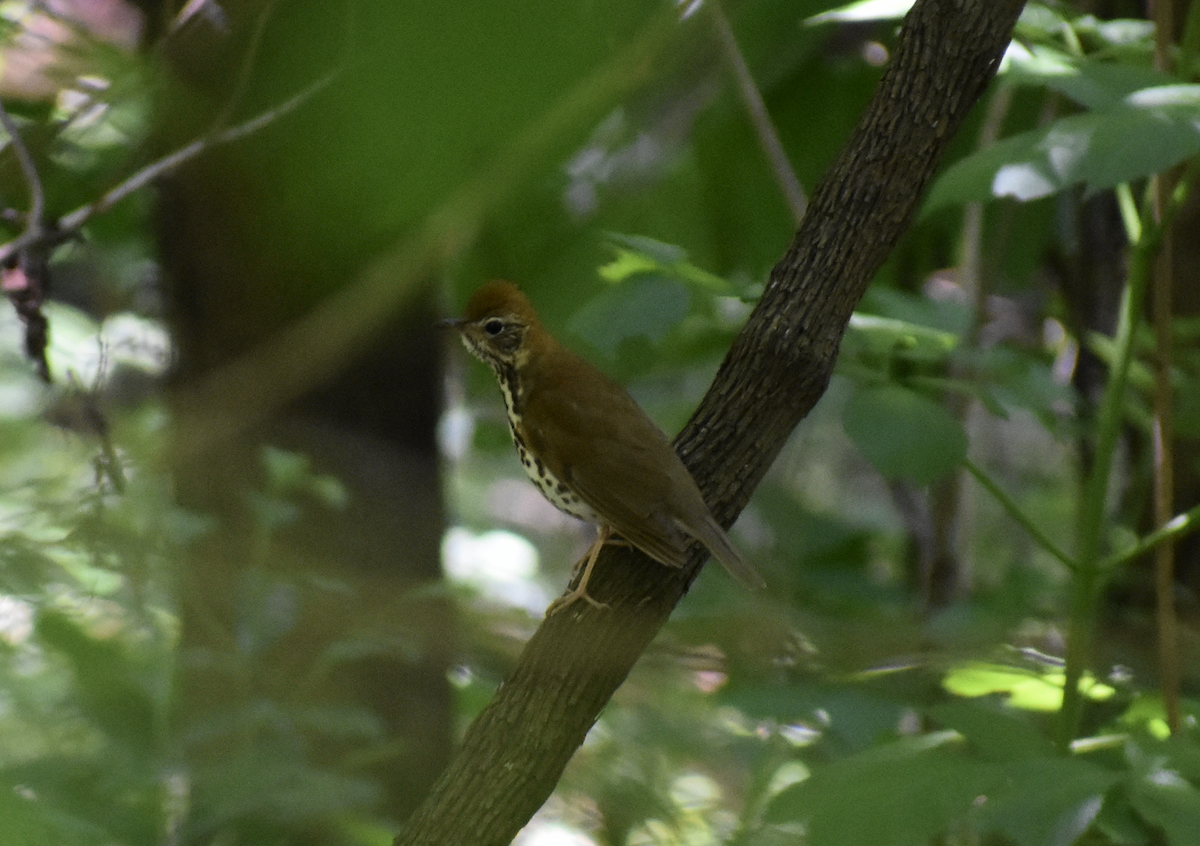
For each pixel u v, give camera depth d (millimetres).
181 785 7699
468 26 1993
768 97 10766
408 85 2027
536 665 5355
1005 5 5121
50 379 7359
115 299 11047
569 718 5246
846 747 8047
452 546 15797
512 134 2121
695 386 15141
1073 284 11109
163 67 5066
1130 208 7293
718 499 5828
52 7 6469
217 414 8484
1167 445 7441
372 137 2076
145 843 6820
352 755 7754
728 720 9109
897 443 6379
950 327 8109
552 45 2006
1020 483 15195
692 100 10656
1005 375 8680
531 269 9617
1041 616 8633
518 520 19703
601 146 10508
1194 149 5109
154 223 9133
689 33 7074
